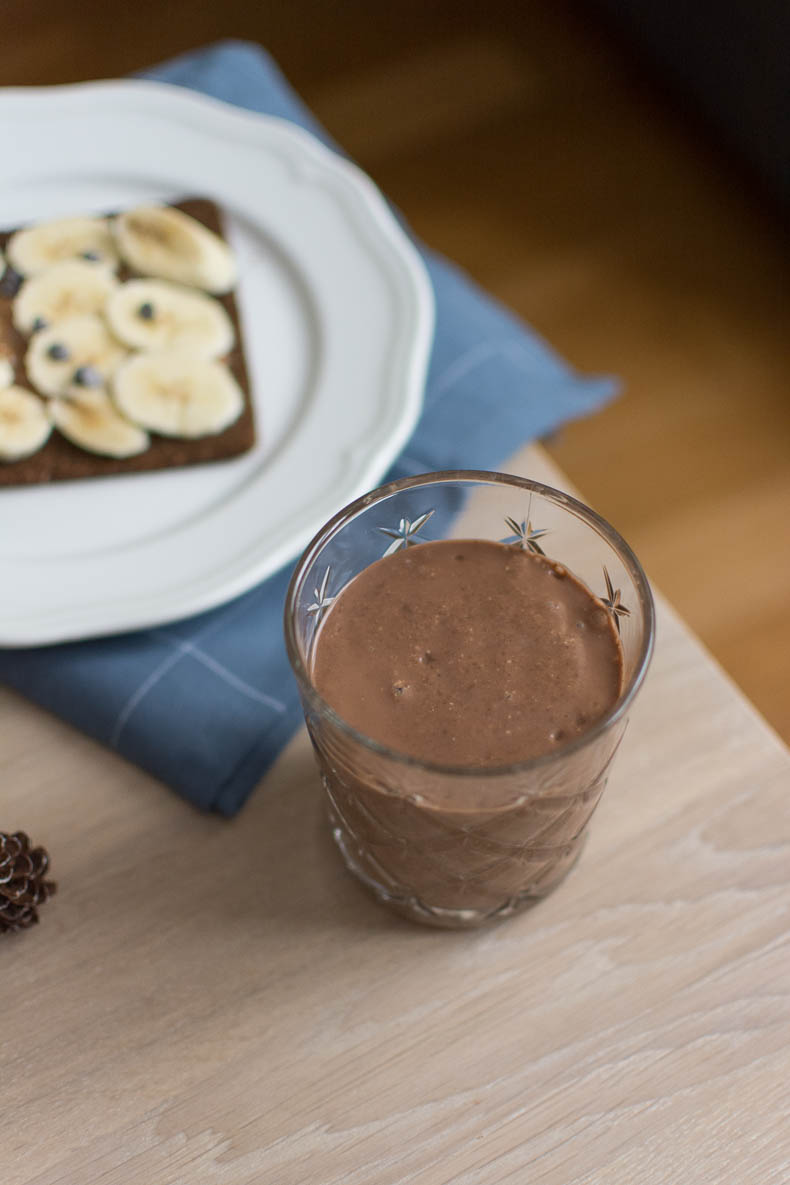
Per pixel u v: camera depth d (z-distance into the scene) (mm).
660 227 1054
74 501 511
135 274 559
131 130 587
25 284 554
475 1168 400
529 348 569
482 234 1050
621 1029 418
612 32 1171
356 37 1185
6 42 1178
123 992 427
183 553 490
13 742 467
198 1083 414
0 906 419
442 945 433
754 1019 418
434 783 370
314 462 511
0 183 581
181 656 474
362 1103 410
